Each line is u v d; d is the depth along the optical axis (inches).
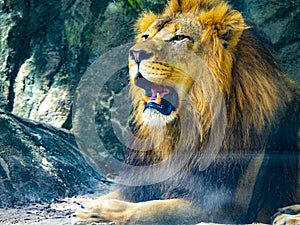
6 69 1039.6
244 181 450.9
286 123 468.1
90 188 678.5
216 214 442.0
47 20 1064.2
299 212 461.7
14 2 1064.2
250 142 452.4
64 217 510.6
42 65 1042.1
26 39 1056.8
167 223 426.6
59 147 726.5
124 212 422.0
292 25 965.8
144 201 462.3
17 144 655.8
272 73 469.4
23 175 620.1
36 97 1023.0
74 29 1044.5
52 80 1032.2
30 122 744.3
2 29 1053.2
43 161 657.0
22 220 498.6
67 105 1003.9
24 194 601.0
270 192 464.4
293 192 473.1
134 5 1013.2
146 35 462.9
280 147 464.1
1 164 618.2
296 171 472.7
